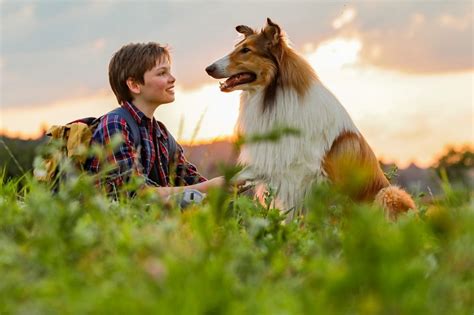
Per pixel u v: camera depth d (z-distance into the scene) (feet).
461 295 9.09
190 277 8.20
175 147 20.92
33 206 10.80
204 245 10.05
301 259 11.03
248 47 22.38
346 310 7.78
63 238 9.93
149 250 10.00
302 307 7.89
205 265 8.84
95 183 17.88
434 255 10.68
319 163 21.11
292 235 12.38
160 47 20.61
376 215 8.66
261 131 22.08
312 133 21.24
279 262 10.04
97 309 7.77
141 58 20.15
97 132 19.12
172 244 10.23
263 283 9.19
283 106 21.67
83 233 10.19
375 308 7.22
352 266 7.63
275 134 9.50
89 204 11.96
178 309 7.54
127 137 19.16
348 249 8.31
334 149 21.25
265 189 21.94
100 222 11.23
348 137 21.44
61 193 11.09
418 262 8.81
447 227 10.45
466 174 14.12
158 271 8.42
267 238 11.55
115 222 11.93
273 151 21.40
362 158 21.35
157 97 20.26
